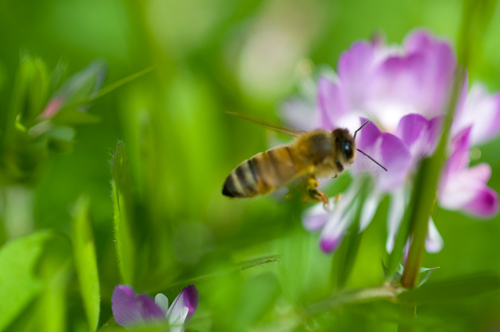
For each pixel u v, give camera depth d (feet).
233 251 0.67
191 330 0.64
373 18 0.81
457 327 0.66
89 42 0.77
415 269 0.64
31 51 0.76
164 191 0.68
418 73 0.68
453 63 0.67
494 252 0.71
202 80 0.75
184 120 0.72
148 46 0.73
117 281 0.66
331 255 0.67
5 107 0.70
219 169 0.72
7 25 0.76
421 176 0.64
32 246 0.64
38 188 0.70
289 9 0.80
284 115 0.72
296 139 0.68
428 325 0.66
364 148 0.67
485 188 0.66
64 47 0.77
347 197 0.67
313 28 0.81
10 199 0.68
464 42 0.64
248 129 0.74
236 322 0.65
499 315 0.67
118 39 0.77
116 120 0.73
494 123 0.67
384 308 0.65
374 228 0.67
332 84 0.68
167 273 0.67
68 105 0.66
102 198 0.71
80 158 0.72
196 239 0.70
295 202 0.67
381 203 0.67
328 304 0.64
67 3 0.77
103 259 0.67
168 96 0.72
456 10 0.80
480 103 0.67
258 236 0.68
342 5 0.81
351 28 0.81
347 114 0.68
